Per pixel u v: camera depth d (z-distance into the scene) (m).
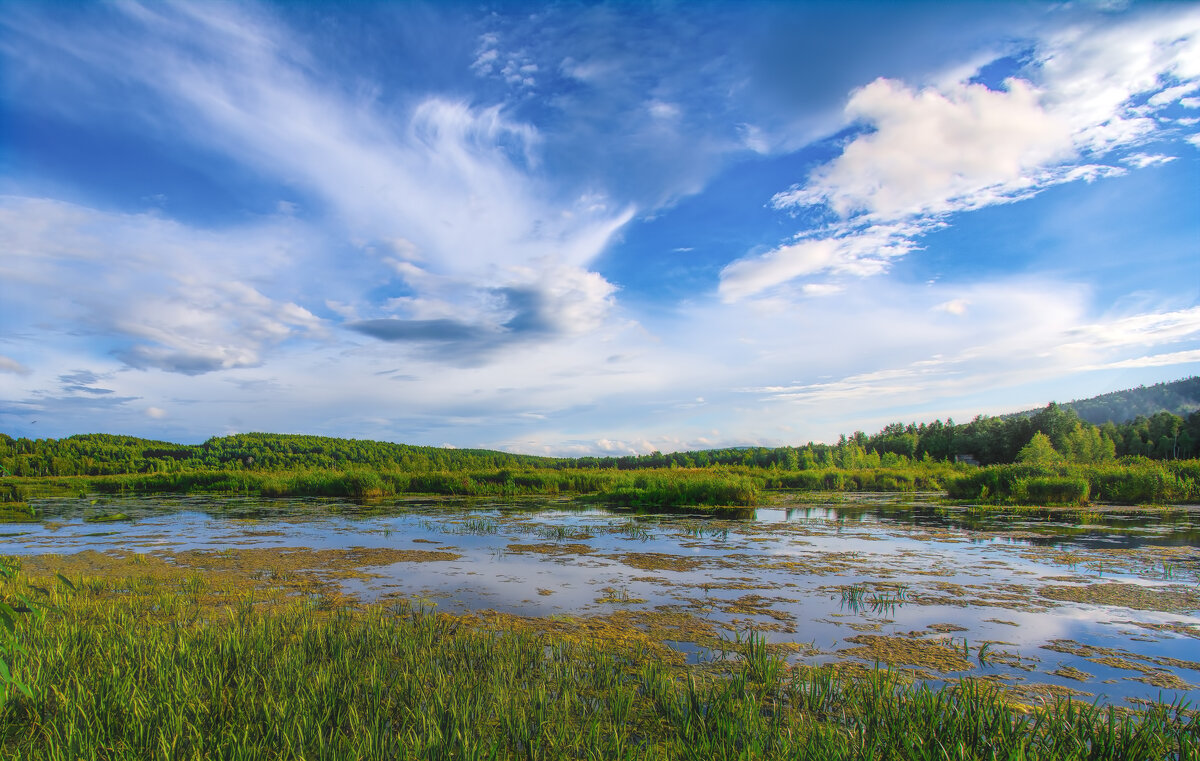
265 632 6.71
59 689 5.04
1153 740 4.28
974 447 86.25
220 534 17.00
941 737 4.44
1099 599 9.34
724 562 12.39
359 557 13.02
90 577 10.80
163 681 5.13
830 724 4.59
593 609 8.77
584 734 4.60
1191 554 13.22
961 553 13.42
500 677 5.62
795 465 61.28
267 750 4.15
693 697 5.01
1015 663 6.59
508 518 20.77
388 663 5.98
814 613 8.58
